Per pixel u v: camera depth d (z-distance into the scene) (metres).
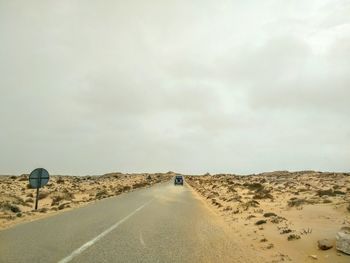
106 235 12.48
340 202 19.89
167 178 152.00
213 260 9.47
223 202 31.94
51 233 12.47
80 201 29.94
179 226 15.98
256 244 12.20
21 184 53.59
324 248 10.15
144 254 9.70
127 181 93.75
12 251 9.32
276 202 27.89
